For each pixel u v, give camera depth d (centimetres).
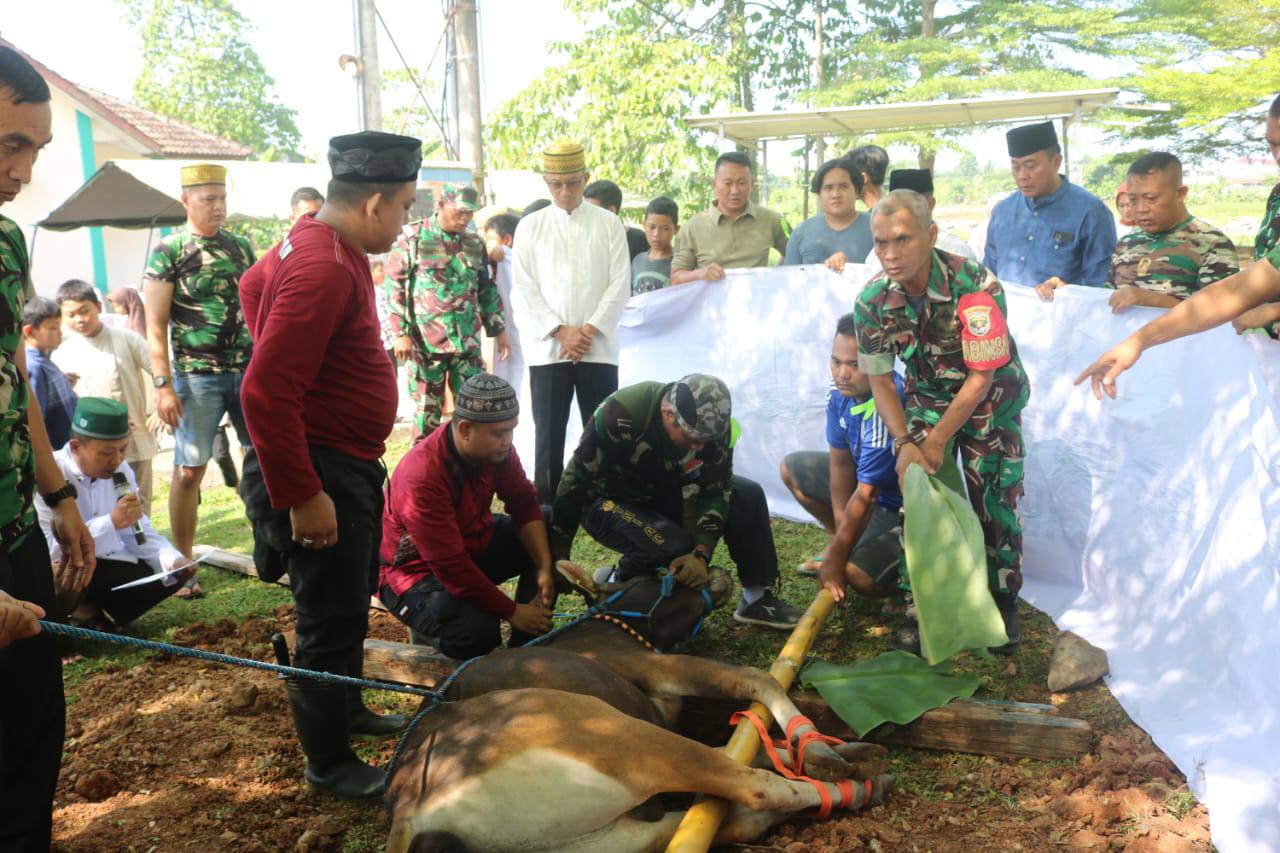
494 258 796
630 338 748
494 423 411
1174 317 368
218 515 845
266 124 5028
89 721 452
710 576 473
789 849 330
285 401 329
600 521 479
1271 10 1496
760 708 378
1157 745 388
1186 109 1522
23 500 307
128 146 2366
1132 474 481
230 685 480
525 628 440
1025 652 479
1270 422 384
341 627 368
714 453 465
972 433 463
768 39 2223
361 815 371
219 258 603
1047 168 596
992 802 362
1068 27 1764
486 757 297
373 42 1322
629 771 302
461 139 1404
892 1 2161
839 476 539
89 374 734
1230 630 401
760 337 705
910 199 421
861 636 501
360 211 350
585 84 2114
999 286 443
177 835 361
